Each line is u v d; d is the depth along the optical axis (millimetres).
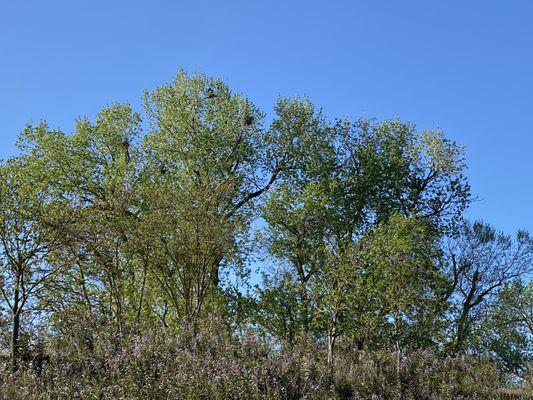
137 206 27812
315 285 25891
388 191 34875
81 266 23266
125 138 32656
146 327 23109
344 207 33531
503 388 23156
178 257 24797
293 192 33062
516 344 36125
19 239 21156
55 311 21375
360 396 19297
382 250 26688
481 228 37000
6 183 21484
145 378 16781
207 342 20719
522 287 36875
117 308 23766
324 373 20469
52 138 31453
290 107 35281
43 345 20234
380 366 22000
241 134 33344
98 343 19938
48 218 21688
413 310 26406
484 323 36031
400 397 19203
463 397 20328
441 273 28734
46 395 15625
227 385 16703
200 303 24656
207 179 28797
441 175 35688
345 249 26609
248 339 21594
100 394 16094
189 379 16781
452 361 22719
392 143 35656
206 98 33312
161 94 33406
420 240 28672
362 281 25609
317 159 34719
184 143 32906
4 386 15938
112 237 24047
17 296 20812
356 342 28000
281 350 21156
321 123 35625
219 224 25016
